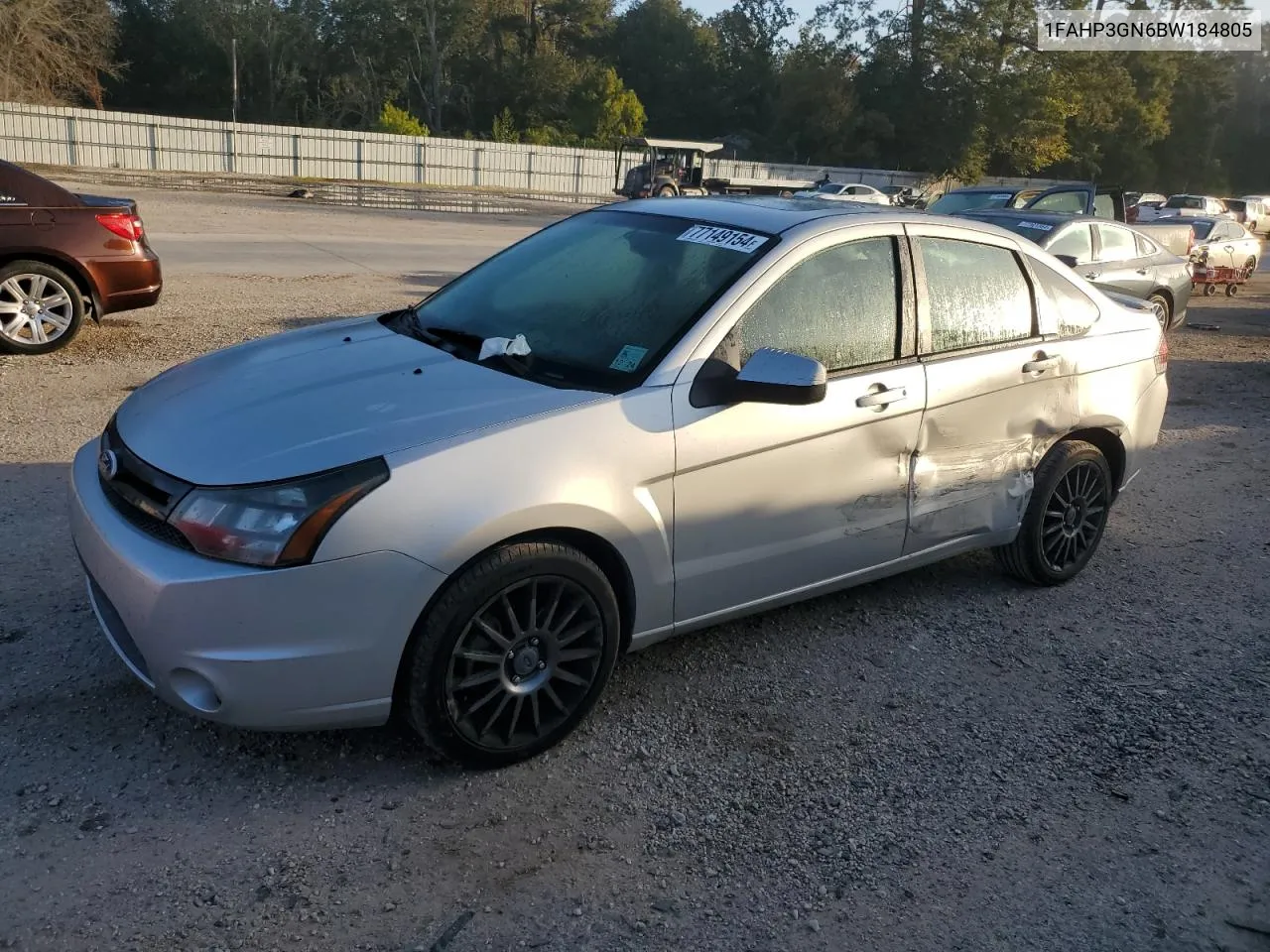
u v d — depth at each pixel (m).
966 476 4.40
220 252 15.87
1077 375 4.76
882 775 3.43
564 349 3.65
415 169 48.16
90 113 41.25
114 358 8.38
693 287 3.73
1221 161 83.25
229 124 43.75
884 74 62.50
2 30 44.94
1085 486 4.98
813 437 3.77
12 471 5.59
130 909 2.64
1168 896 2.95
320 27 72.19
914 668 4.16
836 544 4.01
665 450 3.40
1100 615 4.78
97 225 8.56
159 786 3.12
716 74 81.50
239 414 3.24
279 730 2.99
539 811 3.14
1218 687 4.16
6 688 3.53
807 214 4.11
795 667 4.10
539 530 3.18
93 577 3.16
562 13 77.06
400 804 3.13
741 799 3.26
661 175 38.16
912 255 4.20
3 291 8.16
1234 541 5.87
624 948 2.62
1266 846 3.20
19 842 2.84
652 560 3.47
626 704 3.75
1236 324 15.85
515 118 73.69
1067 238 11.61
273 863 2.85
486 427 3.13
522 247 4.52
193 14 68.94
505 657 3.22
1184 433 8.35
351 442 3.01
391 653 3.00
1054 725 3.81
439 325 4.04
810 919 2.77
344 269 14.92
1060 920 2.83
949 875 2.97
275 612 2.86
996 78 60.53
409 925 2.66
